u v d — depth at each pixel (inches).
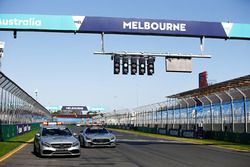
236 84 1243.8
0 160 550.6
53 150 577.6
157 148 829.8
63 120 5172.2
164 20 803.4
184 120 1582.2
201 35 813.9
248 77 1102.4
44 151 580.4
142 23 797.9
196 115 1454.2
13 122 1312.7
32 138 1198.9
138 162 530.9
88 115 5251.0
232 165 508.7
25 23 761.6
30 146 842.8
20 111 1521.9
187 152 729.6
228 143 1077.8
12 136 1186.0
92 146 816.9
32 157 596.7
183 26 810.2
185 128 1566.2
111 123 3629.4
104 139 815.1
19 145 858.8
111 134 843.4
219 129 1252.5
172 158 597.9
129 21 794.2
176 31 805.9
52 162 526.0
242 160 580.4
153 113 2059.5
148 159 576.1
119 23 791.7
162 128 1802.4
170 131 1675.7
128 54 836.6
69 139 598.5
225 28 825.5
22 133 1485.0
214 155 669.3
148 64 840.9
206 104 1363.2
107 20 789.9
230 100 1178.6
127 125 2751.0
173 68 839.7
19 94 1450.5
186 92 1593.3
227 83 1233.4
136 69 839.1
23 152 687.1
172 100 1711.4
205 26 817.5
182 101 1601.9
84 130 869.8
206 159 591.2
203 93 1531.7
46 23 768.3
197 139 1323.8
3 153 654.5
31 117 2021.4
